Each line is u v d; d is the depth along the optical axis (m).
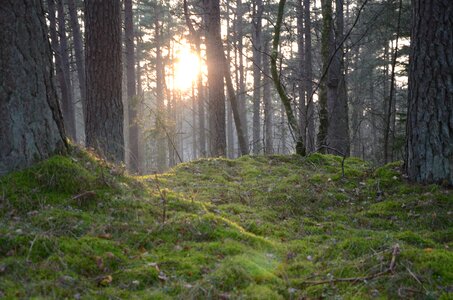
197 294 2.75
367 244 3.59
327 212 5.33
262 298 2.74
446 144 5.31
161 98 33.59
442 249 3.37
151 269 3.04
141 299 2.68
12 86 4.02
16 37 4.02
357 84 25.78
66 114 17.03
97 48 8.05
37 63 4.19
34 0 4.16
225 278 2.95
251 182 6.66
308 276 3.21
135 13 34.25
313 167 7.71
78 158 4.63
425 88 5.42
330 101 11.62
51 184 4.02
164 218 3.98
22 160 4.07
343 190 6.09
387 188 5.83
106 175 4.57
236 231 3.98
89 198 4.07
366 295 2.79
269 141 18.30
